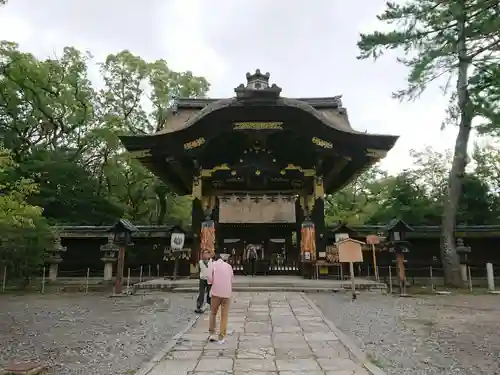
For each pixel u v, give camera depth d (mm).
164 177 22266
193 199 19422
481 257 21281
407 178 31781
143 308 11562
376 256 21406
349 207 38969
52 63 28422
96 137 30312
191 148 18406
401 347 6941
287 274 20781
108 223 29188
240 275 20484
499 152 28391
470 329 8523
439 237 21438
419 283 20688
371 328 8578
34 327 8898
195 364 5684
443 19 18328
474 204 27750
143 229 22281
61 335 8047
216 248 22094
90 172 32531
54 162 28641
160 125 33531
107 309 11469
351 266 13523
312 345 6773
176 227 19734
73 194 29141
